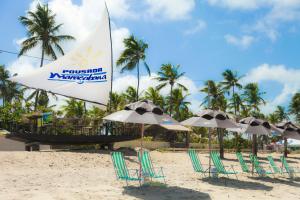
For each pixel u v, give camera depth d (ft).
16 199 27.45
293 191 39.37
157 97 168.96
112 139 71.00
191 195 33.12
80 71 76.13
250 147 134.92
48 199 28.02
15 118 75.87
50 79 75.31
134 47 143.33
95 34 76.23
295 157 101.65
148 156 37.47
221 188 38.24
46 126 69.36
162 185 37.17
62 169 48.47
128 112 34.14
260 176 50.80
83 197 29.50
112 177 42.29
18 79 74.13
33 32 132.77
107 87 76.23
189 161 68.33
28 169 46.60
